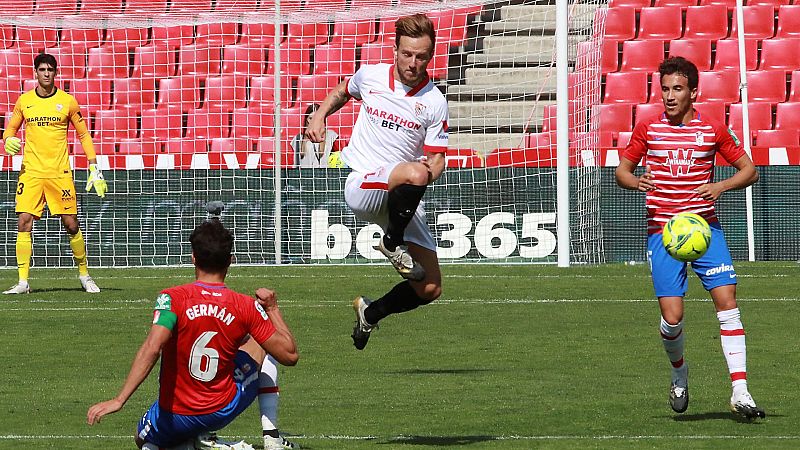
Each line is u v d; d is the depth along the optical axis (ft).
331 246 180.96
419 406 74.13
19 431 66.33
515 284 147.33
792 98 201.05
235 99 211.20
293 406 74.59
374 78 66.64
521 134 198.90
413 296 69.36
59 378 85.51
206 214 181.98
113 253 183.11
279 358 53.36
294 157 194.59
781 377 83.46
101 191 142.10
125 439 63.67
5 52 223.51
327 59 216.33
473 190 177.99
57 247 182.91
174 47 223.51
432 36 65.16
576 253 172.65
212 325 52.31
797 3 211.00
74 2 222.28
